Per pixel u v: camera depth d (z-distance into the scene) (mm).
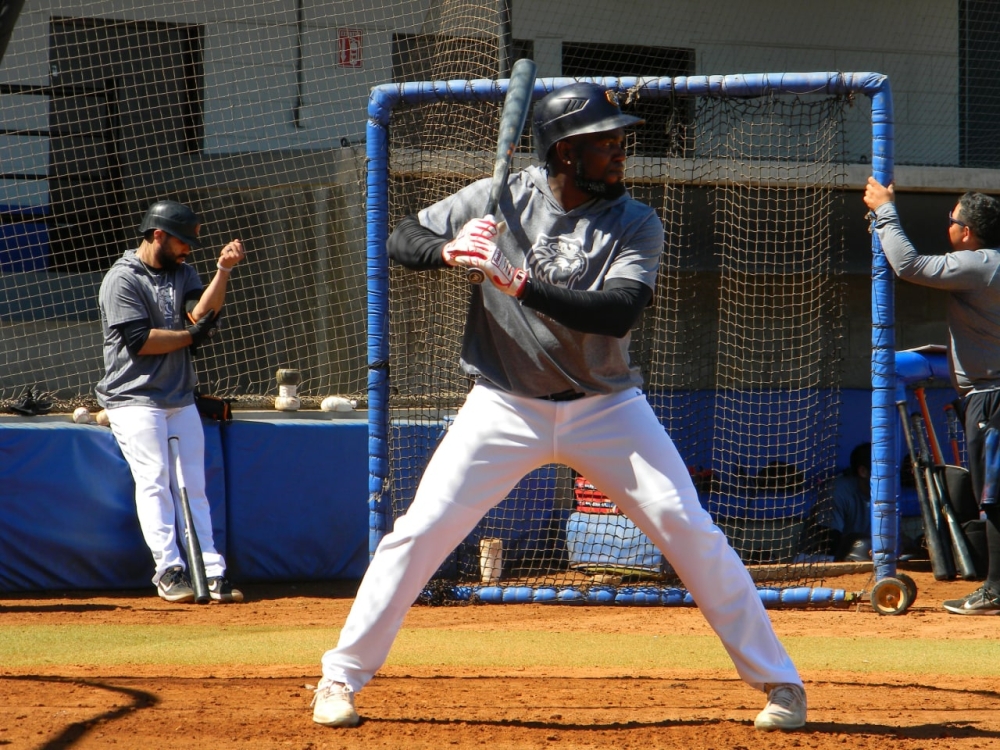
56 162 40031
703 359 38312
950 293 22531
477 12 37688
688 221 36281
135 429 24547
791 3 46250
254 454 27219
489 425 11930
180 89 40031
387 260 24688
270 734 11711
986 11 47406
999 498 22266
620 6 44812
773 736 11906
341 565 27859
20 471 25484
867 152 45781
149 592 26078
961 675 16500
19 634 20094
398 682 15312
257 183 38562
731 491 31828
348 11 39938
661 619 22797
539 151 11992
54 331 37750
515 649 18844
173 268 25141
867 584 25188
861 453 31750
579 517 27828
